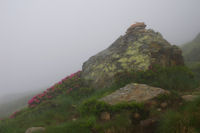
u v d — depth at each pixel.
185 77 8.67
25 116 8.13
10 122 7.40
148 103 5.52
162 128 4.35
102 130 4.74
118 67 10.31
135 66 9.79
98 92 9.16
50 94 11.41
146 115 5.15
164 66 9.53
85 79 11.74
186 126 4.07
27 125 6.52
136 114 5.14
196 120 4.14
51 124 6.20
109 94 7.41
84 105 6.22
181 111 4.85
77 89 10.95
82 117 5.82
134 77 8.85
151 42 11.38
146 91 6.31
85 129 4.79
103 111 5.58
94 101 6.12
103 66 11.32
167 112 4.86
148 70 9.11
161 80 8.20
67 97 9.97
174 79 8.36
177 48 11.21
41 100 10.92
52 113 7.44
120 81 8.96
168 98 5.67
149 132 4.60
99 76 10.80
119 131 4.66
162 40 12.09
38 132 5.17
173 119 4.38
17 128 6.34
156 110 5.25
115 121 4.98
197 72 12.09
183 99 5.67
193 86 8.12
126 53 11.23
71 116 6.88
